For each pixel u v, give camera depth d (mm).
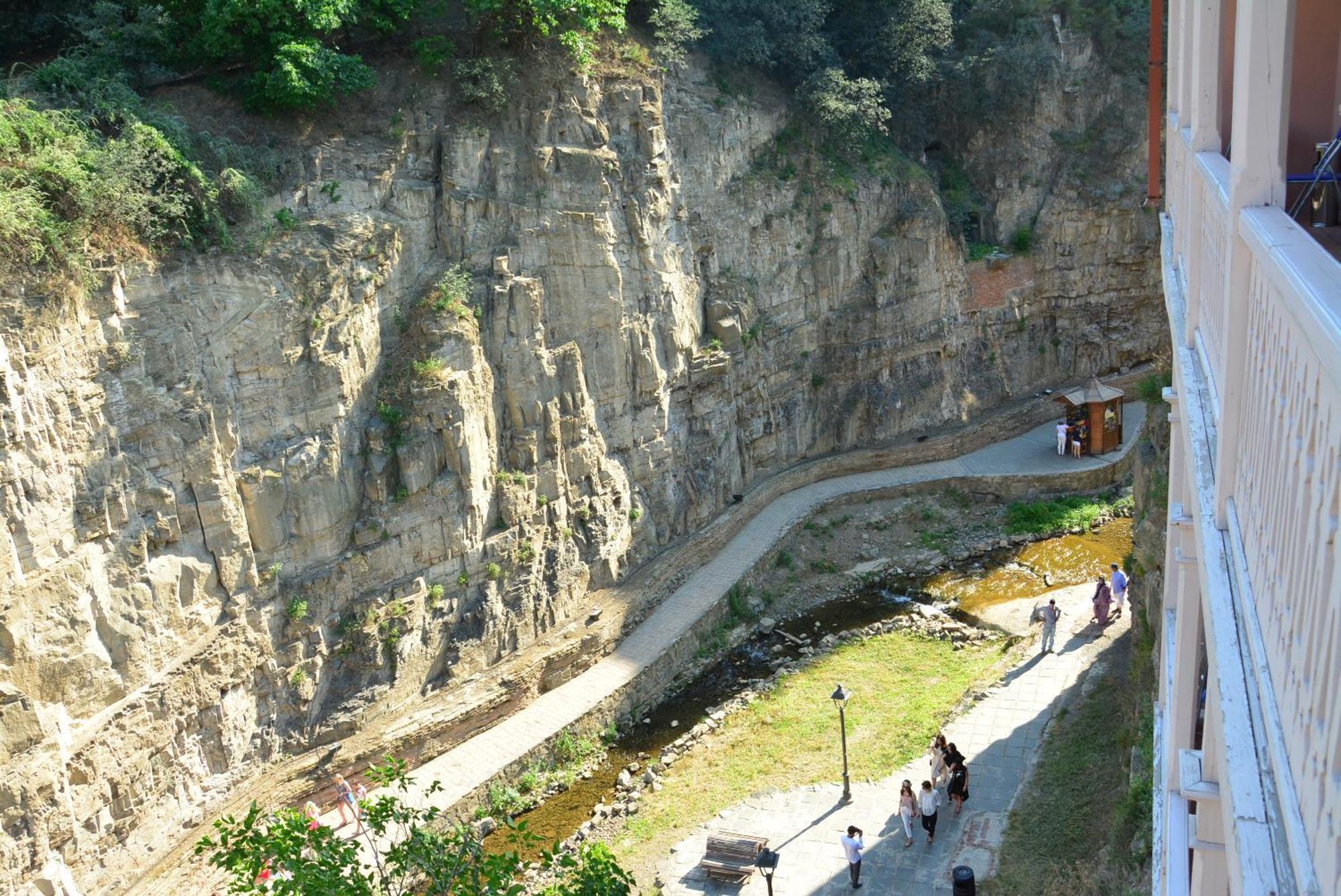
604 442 32000
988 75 45438
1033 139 46312
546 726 27875
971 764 25812
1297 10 8336
